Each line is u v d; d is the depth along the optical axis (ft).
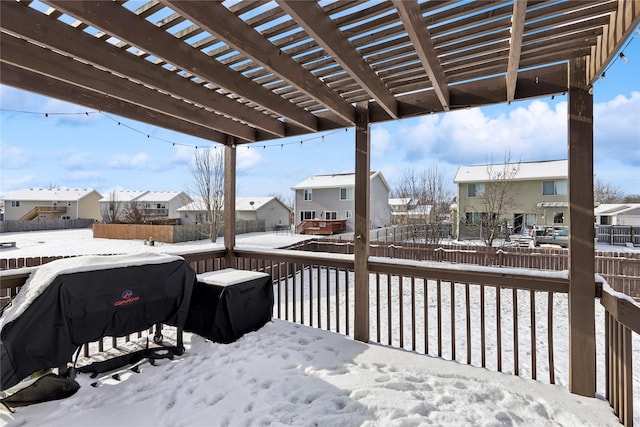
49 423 6.22
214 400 6.97
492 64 7.58
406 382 7.55
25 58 6.32
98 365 8.14
